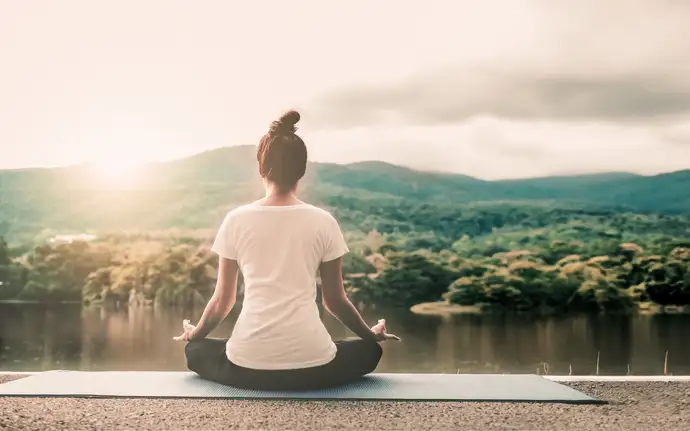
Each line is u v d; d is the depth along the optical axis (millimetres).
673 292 19531
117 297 19406
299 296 2369
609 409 2164
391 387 2438
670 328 19188
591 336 19109
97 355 16594
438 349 19016
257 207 2414
